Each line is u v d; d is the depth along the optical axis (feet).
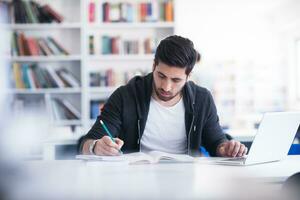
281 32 22.43
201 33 25.35
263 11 23.11
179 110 5.98
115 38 13.73
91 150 5.05
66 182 2.50
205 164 4.60
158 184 2.93
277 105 22.30
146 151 5.98
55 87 13.42
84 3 13.43
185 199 2.23
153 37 14.08
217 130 6.12
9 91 1.52
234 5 21.77
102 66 14.10
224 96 23.67
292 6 20.44
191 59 5.24
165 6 13.73
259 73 23.52
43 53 13.34
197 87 6.23
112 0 14.34
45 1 13.75
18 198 1.61
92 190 2.29
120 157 4.78
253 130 9.61
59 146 8.17
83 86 13.43
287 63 21.67
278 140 4.80
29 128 1.69
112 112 5.92
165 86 5.35
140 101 5.94
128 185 2.82
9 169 1.59
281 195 2.13
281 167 4.48
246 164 4.55
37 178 1.81
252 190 2.10
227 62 24.17
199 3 21.30
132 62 14.16
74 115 13.39
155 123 5.98
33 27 13.37
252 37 24.56
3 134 1.56
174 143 6.00
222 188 2.14
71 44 13.89
